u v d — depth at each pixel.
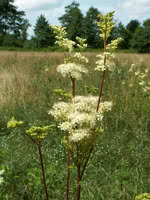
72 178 3.86
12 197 3.34
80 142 2.36
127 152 4.54
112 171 4.09
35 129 2.18
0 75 8.59
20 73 8.76
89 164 4.20
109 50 2.51
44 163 4.21
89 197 3.36
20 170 3.86
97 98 2.63
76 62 2.69
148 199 2.05
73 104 2.45
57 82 8.14
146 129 5.05
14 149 4.50
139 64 11.61
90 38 60.88
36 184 3.48
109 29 2.46
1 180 2.26
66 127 2.23
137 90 6.66
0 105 6.68
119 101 6.50
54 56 16.50
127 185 3.41
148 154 4.45
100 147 4.65
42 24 56.22
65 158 4.51
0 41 62.31
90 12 60.19
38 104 6.77
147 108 5.95
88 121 2.28
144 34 51.12
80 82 7.83
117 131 5.41
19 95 7.05
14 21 67.88
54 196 3.52
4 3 64.44
